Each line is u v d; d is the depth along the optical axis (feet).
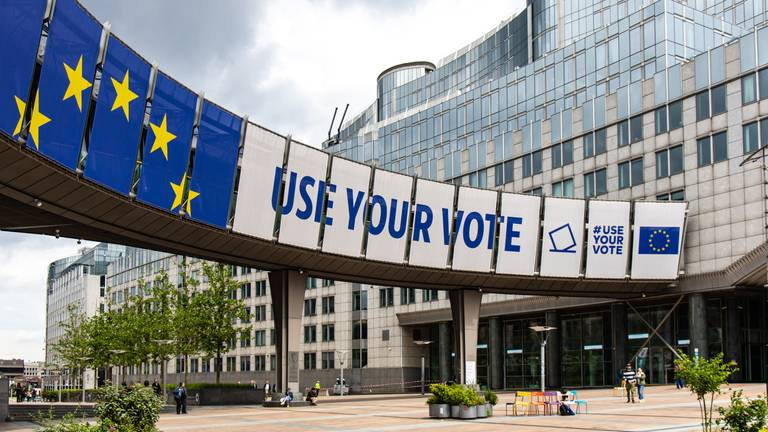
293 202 152.66
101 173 106.42
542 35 360.48
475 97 350.43
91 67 100.27
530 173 265.13
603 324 243.19
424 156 372.79
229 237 141.49
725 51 203.21
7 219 113.29
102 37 102.17
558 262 196.54
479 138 344.49
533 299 255.09
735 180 197.88
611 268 202.39
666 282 207.10
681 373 69.36
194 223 131.75
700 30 273.33
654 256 204.95
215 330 212.02
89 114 103.19
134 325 244.22
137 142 114.21
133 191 115.96
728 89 201.77
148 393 70.64
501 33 398.62
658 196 219.41
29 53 86.69
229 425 106.93
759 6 317.63
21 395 282.36
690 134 211.61
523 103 325.01
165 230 129.18
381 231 169.99
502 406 137.08
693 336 203.62
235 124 137.59
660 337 218.79
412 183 174.50
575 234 198.08
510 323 276.41
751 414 63.36
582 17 344.08
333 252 162.09
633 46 277.03
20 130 86.89
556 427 91.91
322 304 363.56
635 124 228.84
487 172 284.00
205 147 132.16
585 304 237.45
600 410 118.52
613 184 233.96
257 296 403.13
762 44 193.16
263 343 394.11
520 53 380.37
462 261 183.83
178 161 125.39
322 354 359.25
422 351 320.29
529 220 192.24
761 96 192.54
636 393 164.45
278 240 151.23
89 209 110.63
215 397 173.06
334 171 159.84
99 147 105.60
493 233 187.52
